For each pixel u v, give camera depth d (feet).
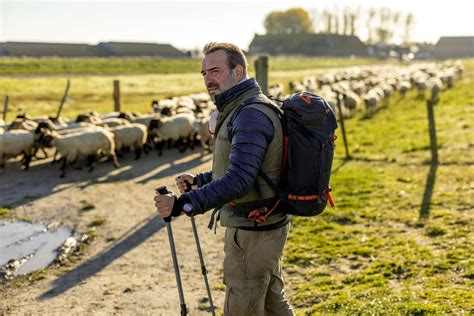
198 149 66.18
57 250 32.07
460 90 117.39
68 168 55.47
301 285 24.50
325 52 567.59
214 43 12.41
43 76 212.02
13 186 48.42
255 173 11.10
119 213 39.63
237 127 11.36
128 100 144.46
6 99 82.99
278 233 12.67
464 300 20.27
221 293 24.76
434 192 39.09
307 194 11.80
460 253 26.25
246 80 12.17
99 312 23.47
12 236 34.88
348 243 29.84
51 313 23.56
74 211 40.37
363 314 20.01
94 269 28.84
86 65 273.75
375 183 43.73
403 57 463.01
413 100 108.47
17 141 53.62
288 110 11.80
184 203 10.78
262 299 12.88
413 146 58.95
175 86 188.24
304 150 11.68
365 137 69.72
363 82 134.21
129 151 64.44
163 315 22.84
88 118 71.51
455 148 55.26
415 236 30.14
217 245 31.91
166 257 30.17
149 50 488.44
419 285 22.74
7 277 28.09
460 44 518.78
